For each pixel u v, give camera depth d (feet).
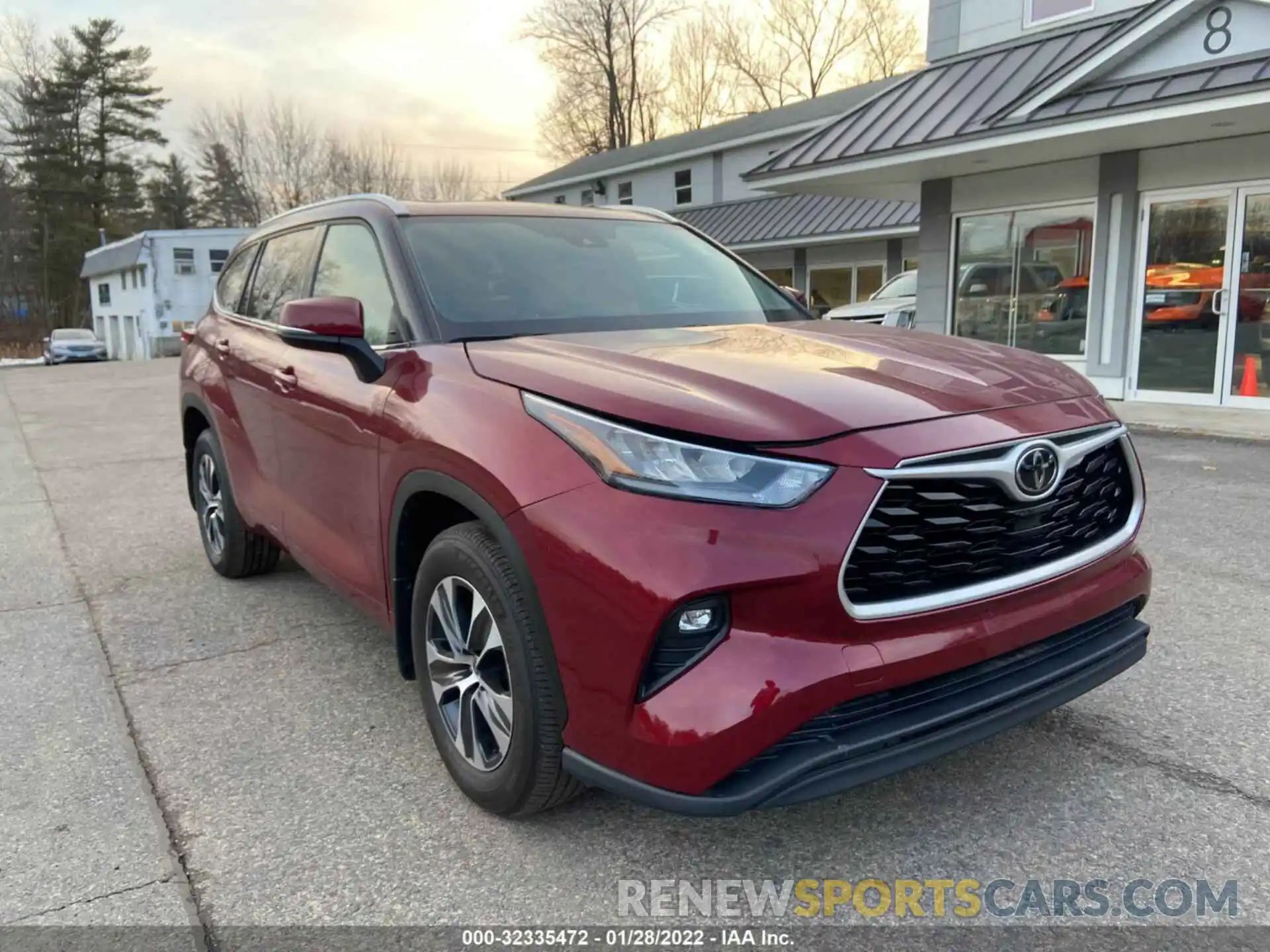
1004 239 40.11
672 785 6.80
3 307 183.73
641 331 10.15
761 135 88.12
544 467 7.46
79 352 122.21
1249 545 16.85
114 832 8.63
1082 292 37.65
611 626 6.93
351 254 11.65
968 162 37.47
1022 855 8.04
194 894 7.71
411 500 9.04
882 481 6.89
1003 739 9.98
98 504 23.24
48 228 180.14
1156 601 14.11
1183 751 9.66
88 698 11.52
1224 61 29.63
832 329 10.63
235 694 11.57
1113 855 8.00
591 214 12.87
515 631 7.64
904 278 50.31
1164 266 34.96
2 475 28.02
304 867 8.05
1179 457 25.46
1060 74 32.42
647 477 6.96
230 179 180.45
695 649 6.86
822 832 8.44
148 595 15.55
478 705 8.49
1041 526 7.80
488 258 10.93
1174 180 34.09
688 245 13.10
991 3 40.40
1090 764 9.46
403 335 10.06
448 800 9.06
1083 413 8.38
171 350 132.98
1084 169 36.70
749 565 6.67
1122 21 32.17
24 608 14.99
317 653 12.86
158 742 10.36
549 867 8.01
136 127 188.14
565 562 7.16
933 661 7.13
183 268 132.67
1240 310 33.17
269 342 13.05
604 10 146.30
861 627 6.89
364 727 10.63
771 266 81.61
